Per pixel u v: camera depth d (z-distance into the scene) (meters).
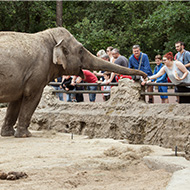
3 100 12.07
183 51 14.18
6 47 11.80
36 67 12.34
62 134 13.53
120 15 40.12
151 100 15.00
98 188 6.37
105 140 11.57
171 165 7.52
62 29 13.05
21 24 33.84
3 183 6.46
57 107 15.22
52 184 6.48
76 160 8.34
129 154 8.62
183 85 13.01
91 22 39.06
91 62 13.30
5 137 12.74
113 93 14.25
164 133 12.75
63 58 12.68
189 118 12.33
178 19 29.48
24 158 8.63
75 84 15.02
